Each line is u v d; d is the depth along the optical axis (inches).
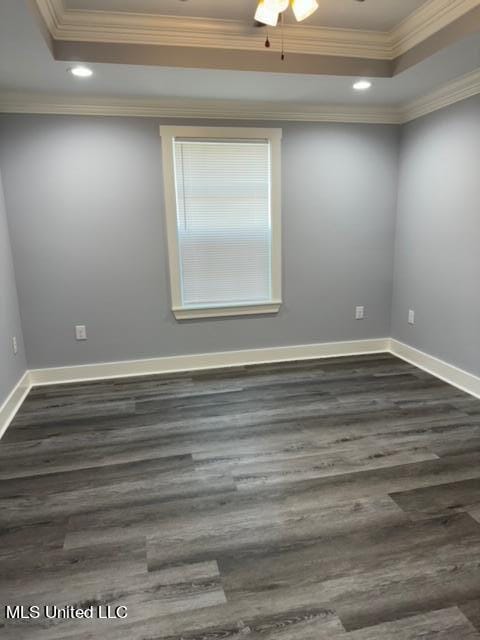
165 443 102.8
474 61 105.3
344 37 109.5
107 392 134.3
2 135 126.1
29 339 139.3
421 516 76.0
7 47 90.9
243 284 153.6
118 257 141.2
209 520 76.0
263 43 106.6
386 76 117.0
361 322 167.5
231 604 59.0
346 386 136.0
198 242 146.8
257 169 145.7
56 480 88.7
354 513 77.2
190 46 103.7
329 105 142.0
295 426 110.0
